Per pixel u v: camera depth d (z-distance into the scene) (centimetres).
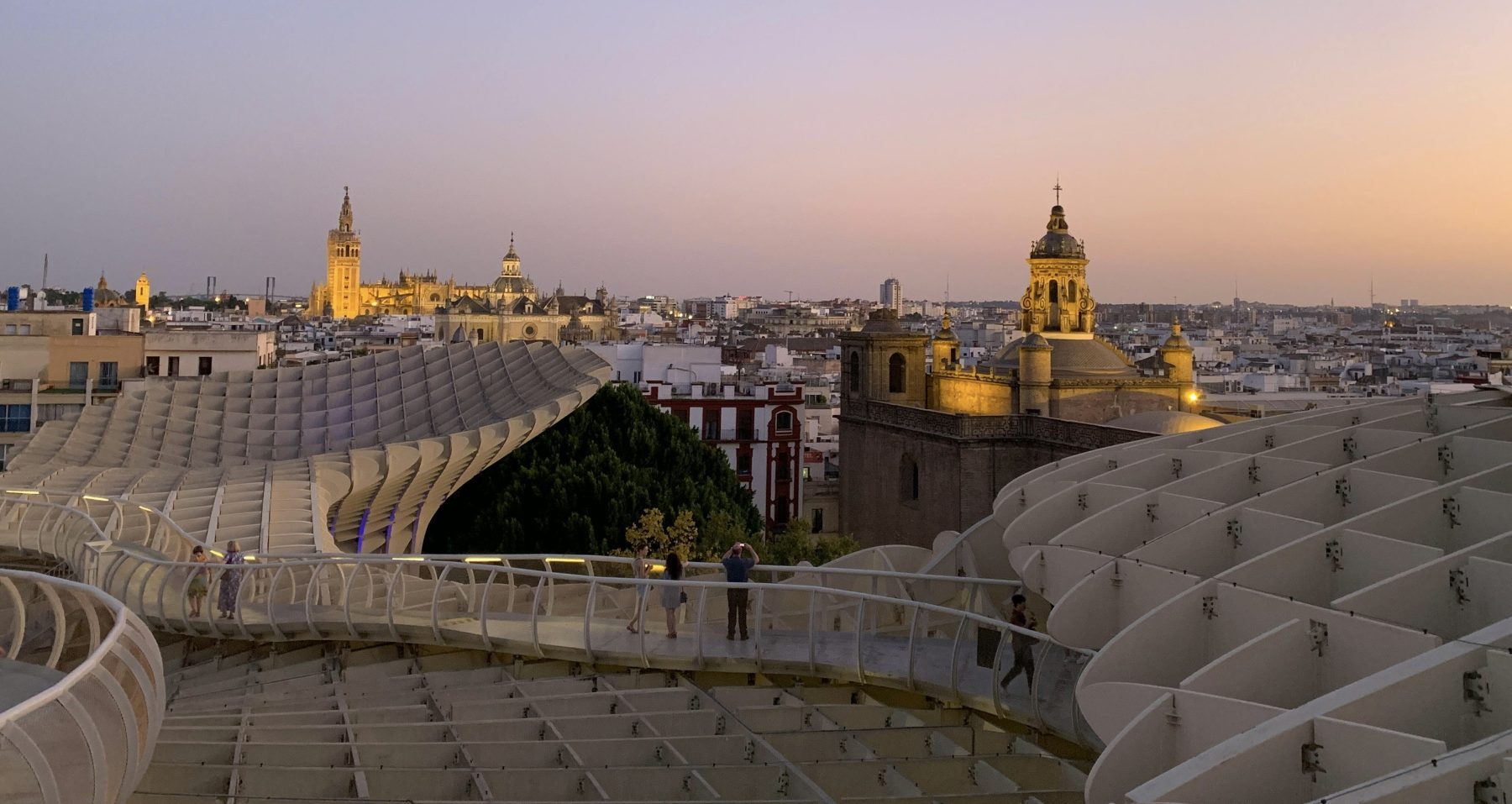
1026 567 2212
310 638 2645
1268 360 19650
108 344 8169
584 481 5766
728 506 6341
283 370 6819
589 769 1830
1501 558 1568
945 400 8781
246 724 1930
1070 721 1877
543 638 2430
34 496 4066
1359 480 2108
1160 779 1152
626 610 2777
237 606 2666
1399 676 1218
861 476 8612
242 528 3666
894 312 8762
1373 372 16725
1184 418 6216
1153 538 2272
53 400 7681
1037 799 1803
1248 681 1434
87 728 1248
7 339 7881
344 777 1703
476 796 1734
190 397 6406
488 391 6175
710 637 2425
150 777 1623
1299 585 1755
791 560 5619
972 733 2050
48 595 1666
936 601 2888
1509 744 1056
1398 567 1673
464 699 2205
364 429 6097
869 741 2025
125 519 3684
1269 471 2395
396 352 7000
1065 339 8319
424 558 2688
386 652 2616
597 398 6538
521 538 5641
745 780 1862
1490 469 2000
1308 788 1169
